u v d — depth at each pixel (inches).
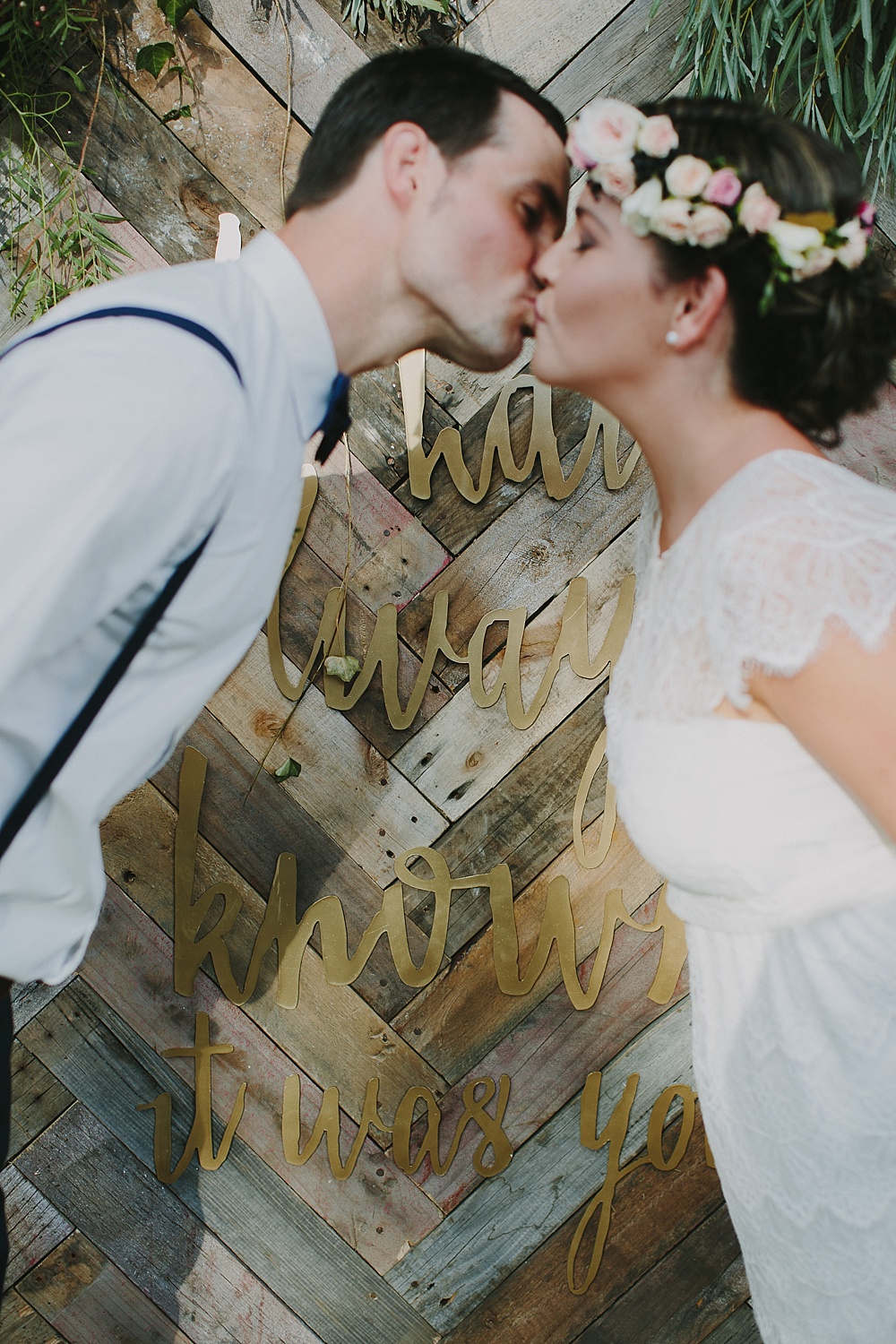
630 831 39.3
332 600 65.6
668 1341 68.8
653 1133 68.3
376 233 37.0
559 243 37.2
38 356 30.5
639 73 64.4
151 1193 66.9
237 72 63.2
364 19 62.7
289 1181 67.6
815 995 35.2
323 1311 67.7
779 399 35.4
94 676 31.9
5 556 27.4
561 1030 68.1
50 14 59.9
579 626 66.6
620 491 66.5
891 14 62.9
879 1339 35.8
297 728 66.4
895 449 67.3
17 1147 66.2
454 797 67.3
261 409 33.5
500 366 41.8
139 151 63.4
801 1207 36.9
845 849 34.0
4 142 62.6
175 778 66.4
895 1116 34.3
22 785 31.0
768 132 33.9
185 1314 67.1
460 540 66.6
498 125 37.0
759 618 30.8
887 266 66.3
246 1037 67.1
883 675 29.5
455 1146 67.9
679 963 67.9
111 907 66.3
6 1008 36.9
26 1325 66.3
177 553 31.5
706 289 34.1
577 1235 68.1
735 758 34.0
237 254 63.1
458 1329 68.4
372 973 67.6
